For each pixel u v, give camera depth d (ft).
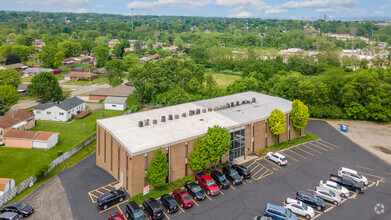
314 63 414.82
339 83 249.96
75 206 115.65
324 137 195.42
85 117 250.98
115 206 115.34
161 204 115.75
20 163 157.28
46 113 240.73
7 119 196.85
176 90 261.85
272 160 156.25
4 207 109.40
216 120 159.33
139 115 162.61
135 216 103.55
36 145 177.99
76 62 581.94
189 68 311.68
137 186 122.42
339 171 139.33
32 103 295.89
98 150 153.99
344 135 200.13
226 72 472.03
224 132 138.41
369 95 234.38
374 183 134.82
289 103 195.83
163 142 129.08
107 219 107.34
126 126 144.66
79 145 175.73
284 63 434.30
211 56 522.47
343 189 124.57
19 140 178.91
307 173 143.13
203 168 136.98
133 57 549.54
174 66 305.73
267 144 173.17
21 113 214.90
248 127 160.86
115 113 266.36
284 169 147.23
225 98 206.59
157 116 162.30
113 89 320.09
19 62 511.81
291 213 106.93
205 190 126.11
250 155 163.94
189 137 135.85
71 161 160.56
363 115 238.68
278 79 284.61
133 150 119.85
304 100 250.98
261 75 311.27
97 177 140.05
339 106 252.83
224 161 152.15
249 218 107.86
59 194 124.67
